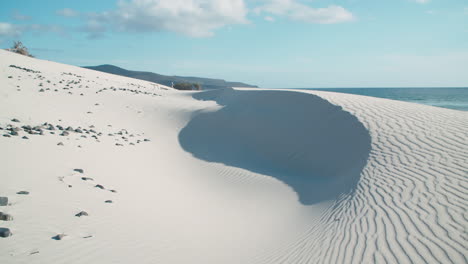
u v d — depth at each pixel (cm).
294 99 1659
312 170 1070
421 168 716
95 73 3622
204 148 1438
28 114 1280
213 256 513
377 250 450
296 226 632
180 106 2156
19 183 600
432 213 521
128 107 1989
